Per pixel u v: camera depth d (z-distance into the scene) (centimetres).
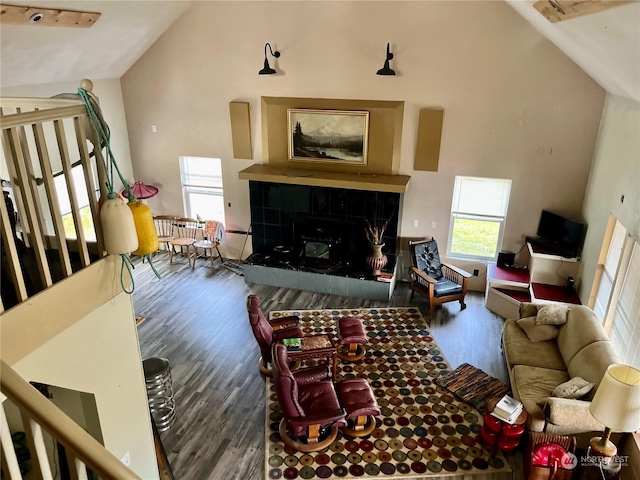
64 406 309
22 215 250
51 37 512
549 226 633
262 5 655
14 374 154
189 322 630
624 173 473
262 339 499
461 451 427
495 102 622
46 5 452
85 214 686
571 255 606
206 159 787
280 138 720
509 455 423
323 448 427
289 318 562
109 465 138
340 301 686
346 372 532
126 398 312
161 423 444
